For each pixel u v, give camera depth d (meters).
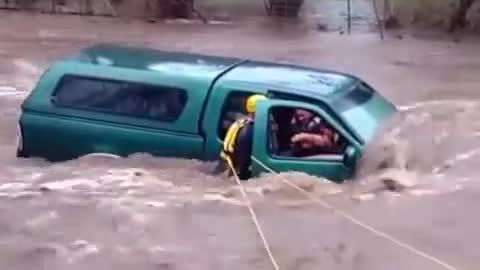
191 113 11.51
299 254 8.11
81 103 12.02
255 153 11.12
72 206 9.57
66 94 12.12
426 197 9.99
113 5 38.84
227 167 11.17
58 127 11.98
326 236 8.61
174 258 8.03
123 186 10.47
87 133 11.91
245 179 11.14
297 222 9.03
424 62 28.50
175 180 10.85
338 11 41.62
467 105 17.09
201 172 11.28
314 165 10.95
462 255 8.04
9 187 10.38
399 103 19.41
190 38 33.16
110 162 11.66
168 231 8.77
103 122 11.85
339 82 12.05
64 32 33.06
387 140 11.28
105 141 11.84
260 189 10.38
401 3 38.56
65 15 37.62
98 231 8.74
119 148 11.78
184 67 12.10
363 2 43.75
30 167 11.76
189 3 39.25
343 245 8.35
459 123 13.40
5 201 9.74
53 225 8.91
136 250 8.23
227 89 11.48
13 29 33.22
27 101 12.20
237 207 9.62
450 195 9.92
